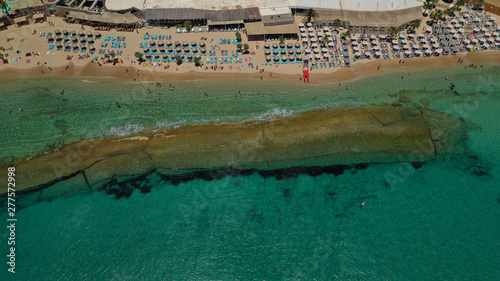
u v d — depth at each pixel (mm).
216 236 52844
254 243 52094
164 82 75438
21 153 61688
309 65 79250
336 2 88688
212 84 75312
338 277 48125
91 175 59094
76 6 88062
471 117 68875
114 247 51500
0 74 75188
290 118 68188
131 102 71562
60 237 52438
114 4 85688
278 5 87500
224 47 82000
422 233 52594
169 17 84125
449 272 48219
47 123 67250
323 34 84500
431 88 75062
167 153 62031
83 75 76125
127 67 77625
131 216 55156
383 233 52719
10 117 67938
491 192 57469
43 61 78188
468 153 62969
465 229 52875
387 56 81438
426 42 84188
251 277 48375
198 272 48969
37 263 49531
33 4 86000
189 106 70875
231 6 86750
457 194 57344
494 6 92875
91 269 49031
